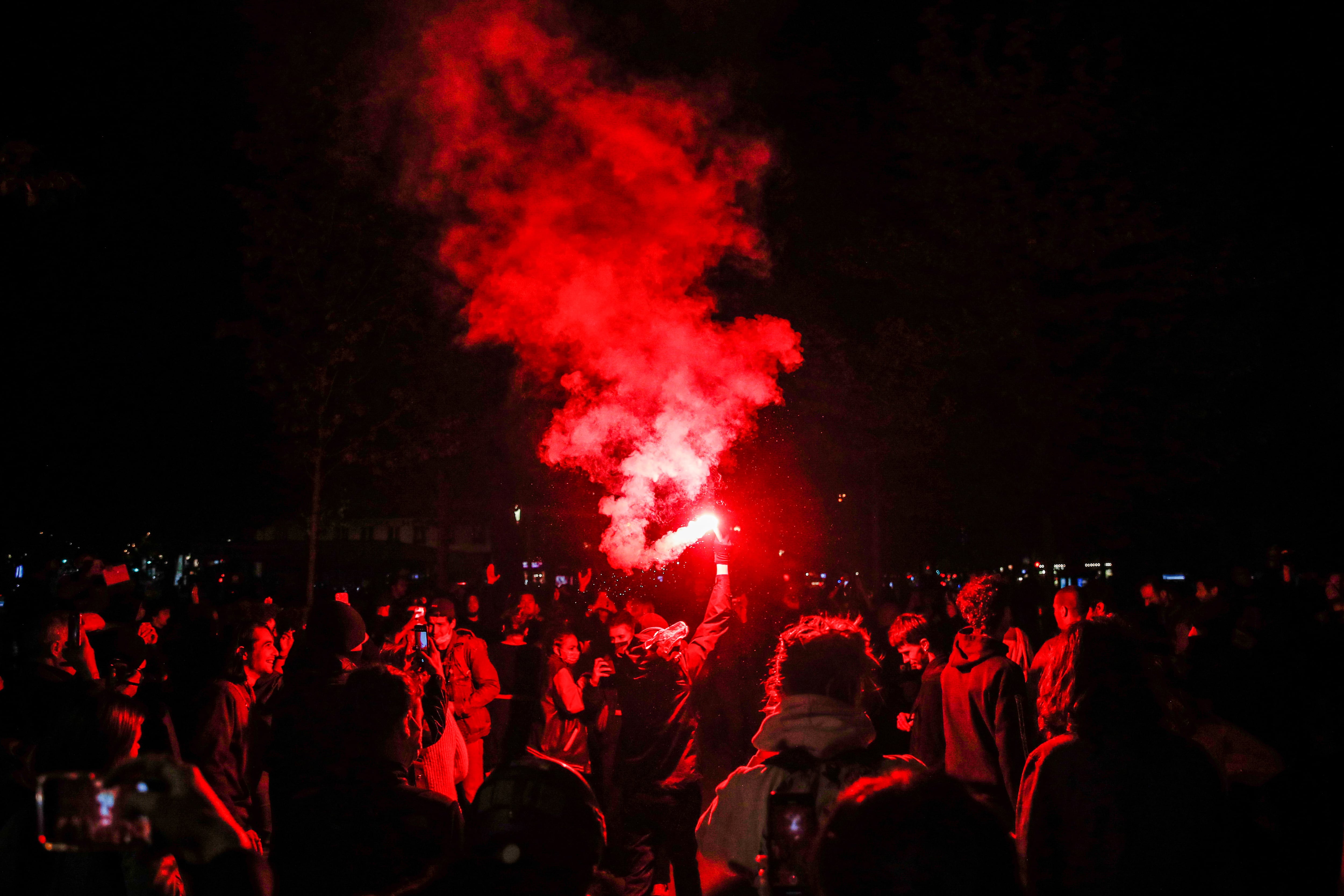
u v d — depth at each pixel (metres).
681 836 6.11
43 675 6.07
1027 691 5.04
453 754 5.78
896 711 8.61
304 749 3.04
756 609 11.31
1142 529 18.89
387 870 2.90
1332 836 6.11
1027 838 3.17
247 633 5.66
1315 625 9.25
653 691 6.13
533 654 10.73
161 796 1.79
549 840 2.49
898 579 22.06
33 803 3.50
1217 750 4.62
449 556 25.03
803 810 2.94
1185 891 2.96
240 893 2.18
